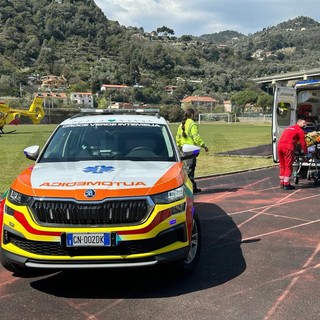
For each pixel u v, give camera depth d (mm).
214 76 152750
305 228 6746
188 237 4477
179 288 4504
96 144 5664
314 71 72250
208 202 8797
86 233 4078
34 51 157625
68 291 4477
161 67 163375
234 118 82875
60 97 118312
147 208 4215
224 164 15242
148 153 5496
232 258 5398
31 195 4281
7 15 171000
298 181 10992
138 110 6801
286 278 4730
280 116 12312
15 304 4188
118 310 4023
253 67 173250
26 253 4223
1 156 17594
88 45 170125
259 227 6840
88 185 4297
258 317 3844
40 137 31688
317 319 3803
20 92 112000
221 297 4270
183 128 9469
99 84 136875
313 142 10750
